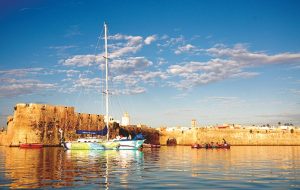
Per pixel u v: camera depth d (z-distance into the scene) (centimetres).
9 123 12394
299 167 3206
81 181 2120
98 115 12212
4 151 6862
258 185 1991
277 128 19025
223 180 2202
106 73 7419
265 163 3738
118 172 2653
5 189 1819
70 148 7050
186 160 4141
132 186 1936
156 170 2831
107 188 1864
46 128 10644
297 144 18038
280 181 2164
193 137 17688
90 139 7044
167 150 7975
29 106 10669
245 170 2875
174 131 18188
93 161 3859
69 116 11231
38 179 2205
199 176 2417
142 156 4978
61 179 2211
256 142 17988
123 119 16175
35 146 9119
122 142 6881
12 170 2783
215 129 18125
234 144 17875
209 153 6322
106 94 7331
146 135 16262
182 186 1942
